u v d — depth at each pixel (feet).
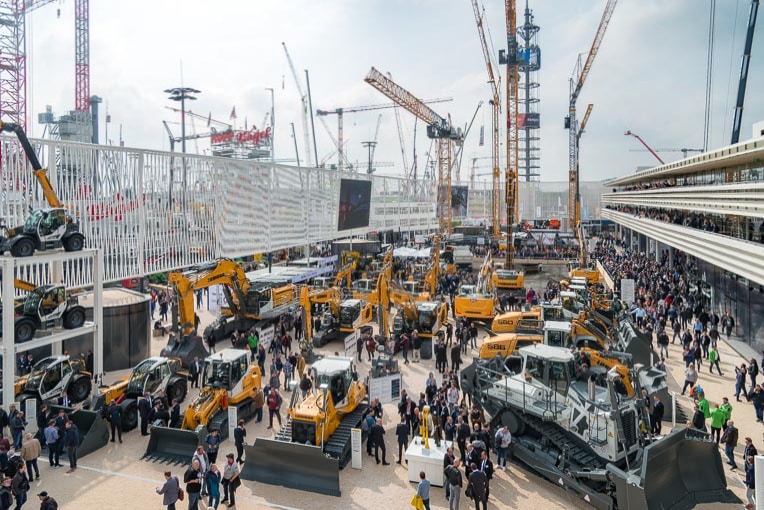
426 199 349.82
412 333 102.99
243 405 70.13
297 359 84.07
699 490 48.91
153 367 73.20
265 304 115.55
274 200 160.56
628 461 49.98
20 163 84.69
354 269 178.29
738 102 146.20
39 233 69.92
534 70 558.56
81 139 287.28
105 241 100.53
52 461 59.36
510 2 206.49
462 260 214.90
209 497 50.52
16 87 236.43
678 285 142.51
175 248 119.75
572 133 389.39
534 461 55.31
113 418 65.05
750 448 49.08
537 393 59.47
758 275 77.56
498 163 308.81
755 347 96.94
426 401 70.85
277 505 51.08
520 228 342.64
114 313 94.48
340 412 64.44
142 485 55.11
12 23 233.35
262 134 384.68
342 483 55.52
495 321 103.60
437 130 298.97
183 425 64.03
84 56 294.66
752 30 142.41
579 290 116.88
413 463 55.67
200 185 128.26
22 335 67.97
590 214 442.50
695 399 65.82
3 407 64.85
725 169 122.83
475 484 47.93
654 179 206.08
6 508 45.52
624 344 87.15
